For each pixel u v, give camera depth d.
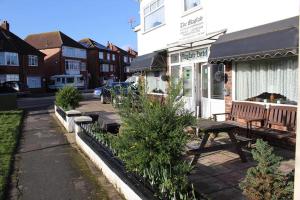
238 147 6.74
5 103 19.94
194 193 4.46
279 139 7.64
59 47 59.06
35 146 9.36
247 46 8.12
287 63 8.33
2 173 6.70
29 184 6.18
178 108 5.00
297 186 2.28
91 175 6.56
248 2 9.20
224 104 10.59
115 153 6.15
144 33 16.41
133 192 4.88
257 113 8.84
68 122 11.49
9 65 46.03
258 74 9.23
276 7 8.29
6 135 10.83
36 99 33.25
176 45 12.83
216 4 10.61
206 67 11.72
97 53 71.56
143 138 4.93
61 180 6.34
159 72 15.30
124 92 5.40
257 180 3.66
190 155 6.57
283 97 8.47
